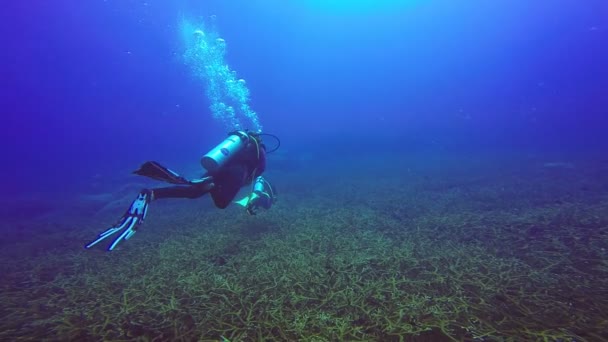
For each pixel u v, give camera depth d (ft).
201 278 16.60
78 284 17.37
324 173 63.87
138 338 11.68
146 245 23.68
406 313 12.30
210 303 14.02
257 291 14.93
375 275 16.15
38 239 29.01
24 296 16.29
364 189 41.52
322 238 22.27
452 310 12.44
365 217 27.43
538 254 17.25
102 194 56.34
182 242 23.59
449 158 72.79
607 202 25.44
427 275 15.79
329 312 12.87
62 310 14.30
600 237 18.57
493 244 19.35
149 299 14.53
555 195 29.53
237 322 12.58
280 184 51.49
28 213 46.70
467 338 10.73
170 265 18.83
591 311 11.84
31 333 12.53
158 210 37.50
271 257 19.22
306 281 15.60
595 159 49.67
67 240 27.86
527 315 11.73
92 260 21.35
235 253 20.71
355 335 11.23
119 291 16.06
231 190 12.33
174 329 12.10
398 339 11.00
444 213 27.17
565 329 10.75
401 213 28.58
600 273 14.71
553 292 13.25
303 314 12.72
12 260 22.84
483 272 15.78
